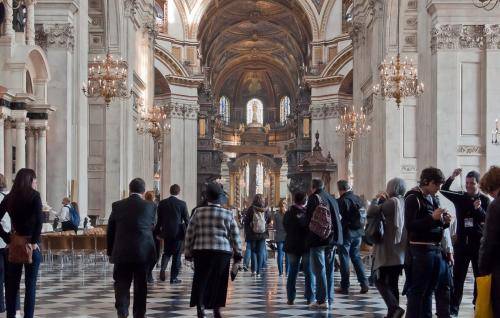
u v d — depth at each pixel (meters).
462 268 10.27
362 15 33.88
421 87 21.20
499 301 6.09
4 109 17.28
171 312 11.22
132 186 9.78
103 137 28.19
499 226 6.20
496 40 19.77
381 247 9.85
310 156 49.12
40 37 21.03
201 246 9.73
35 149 19.41
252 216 18.12
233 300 12.88
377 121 28.23
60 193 20.91
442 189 10.41
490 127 19.81
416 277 8.50
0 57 18.12
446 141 19.77
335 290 14.01
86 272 17.95
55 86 21.03
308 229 11.70
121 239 9.60
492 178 6.93
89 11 27.86
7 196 9.10
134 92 32.34
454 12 19.89
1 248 10.02
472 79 19.95
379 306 11.95
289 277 12.30
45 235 18.28
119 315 9.72
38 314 10.96
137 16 33.53
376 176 28.28
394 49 26.95
